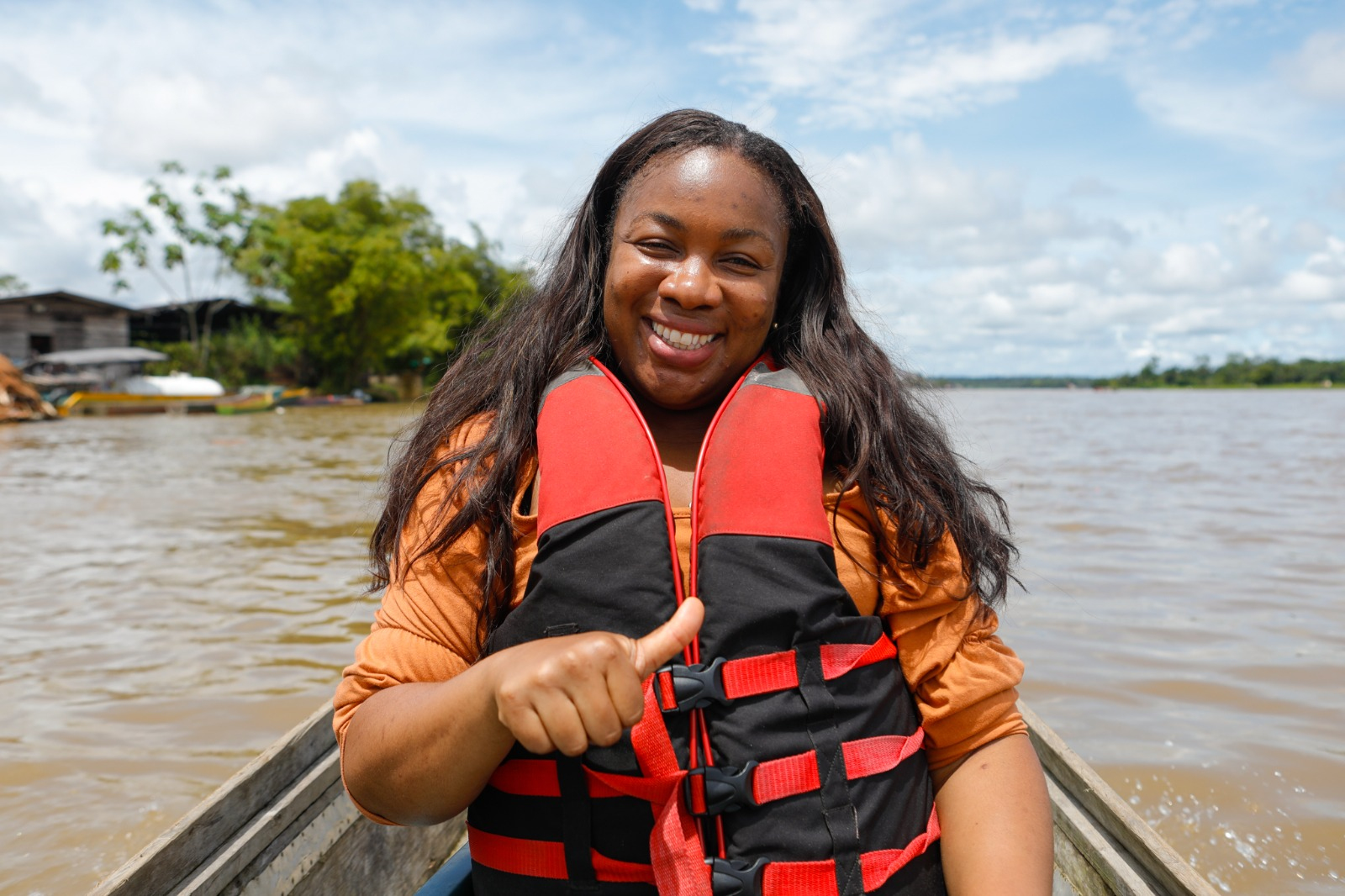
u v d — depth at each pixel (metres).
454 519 1.36
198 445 19.19
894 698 1.33
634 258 1.40
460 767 1.14
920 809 1.31
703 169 1.38
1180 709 4.11
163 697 4.41
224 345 42.84
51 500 10.73
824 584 1.29
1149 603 5.89
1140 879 1.80
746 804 1.20
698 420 1.49
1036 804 1.36
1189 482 12.40
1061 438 21.95
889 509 1.42
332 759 2.19
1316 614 5.64
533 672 0.99
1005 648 1.47
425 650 1.33
